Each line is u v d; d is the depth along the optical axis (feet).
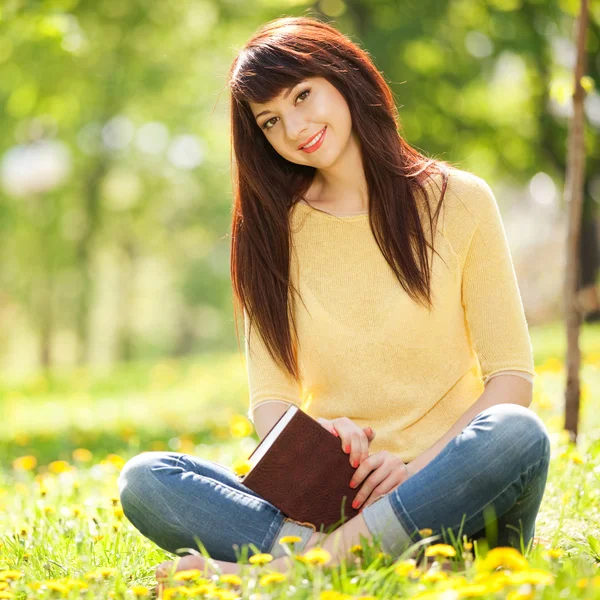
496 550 10.87
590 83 23.99
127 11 74.69
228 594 11.50
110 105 96.89
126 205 138.00
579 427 24.73
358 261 15.48
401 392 15.10
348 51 15.62
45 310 142.10
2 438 44.11
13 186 122.52
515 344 15.10
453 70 74.43
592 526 16.67
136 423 45.85
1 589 13.44
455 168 16.06
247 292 16.16
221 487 14.25
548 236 138.72
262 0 75.56
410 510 13.06
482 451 12.92
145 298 198.70
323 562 11.80
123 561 15.81
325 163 15.40
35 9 47.29
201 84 94.43
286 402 16.03
